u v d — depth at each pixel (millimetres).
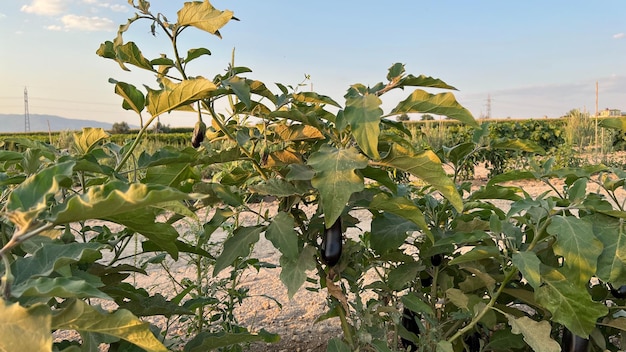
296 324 3283
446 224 2211
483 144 2225
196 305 2049
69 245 1157
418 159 1576
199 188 1829
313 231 1898
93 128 1885
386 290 2094
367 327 1951
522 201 1722
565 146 12672
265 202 7578
